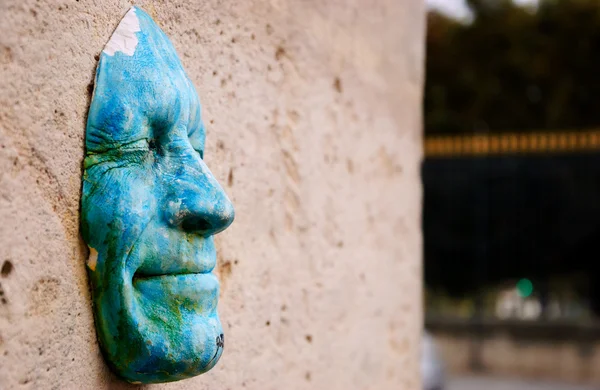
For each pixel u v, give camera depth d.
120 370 0.57
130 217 0.55
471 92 6.04
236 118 0.75
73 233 0.54
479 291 4.99
